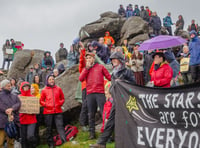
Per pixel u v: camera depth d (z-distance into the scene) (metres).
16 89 11.92
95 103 9.20
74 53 16.36
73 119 11.52
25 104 9.45
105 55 12.34
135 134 6.44
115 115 6.95
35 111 9.50
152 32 21.84
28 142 9.51
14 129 8.88
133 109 6.56
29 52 22.20
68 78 11.96
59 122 9.71
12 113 8.95
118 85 6.98
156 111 6.06
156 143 5.97
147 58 11.47
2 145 8.73
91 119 9.26
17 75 21.31
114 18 23.91
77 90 11.27
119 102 6.92
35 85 11.20
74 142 9.30
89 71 9.28
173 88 5.78
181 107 5.59
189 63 11.23
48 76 9.95
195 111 5.36
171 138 5.71
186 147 5.43
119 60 7.75
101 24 22.16
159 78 7.22
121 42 21.48
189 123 5.45
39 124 10.70
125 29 21.62
